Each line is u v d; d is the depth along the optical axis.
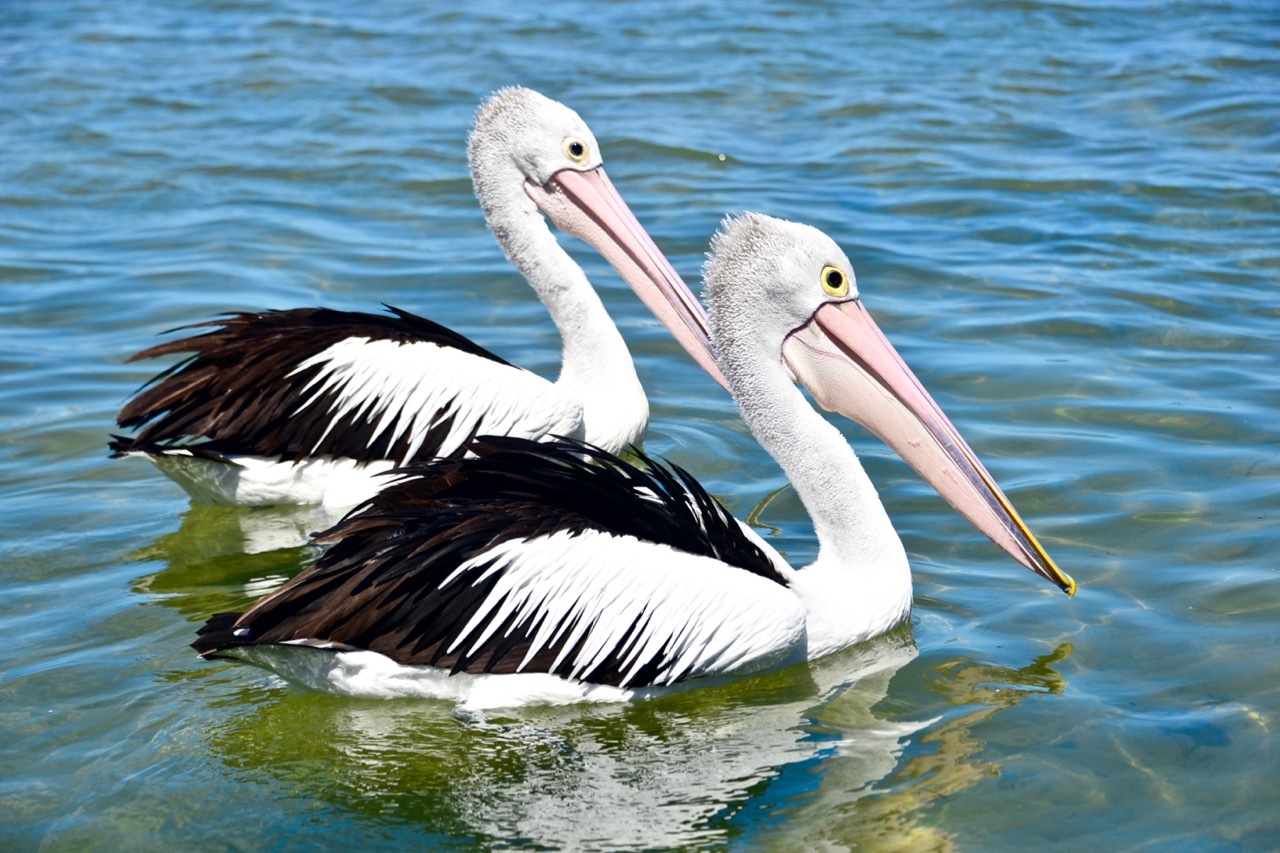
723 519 11.27
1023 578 11.63
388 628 9.77
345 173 23.09
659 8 33.25
